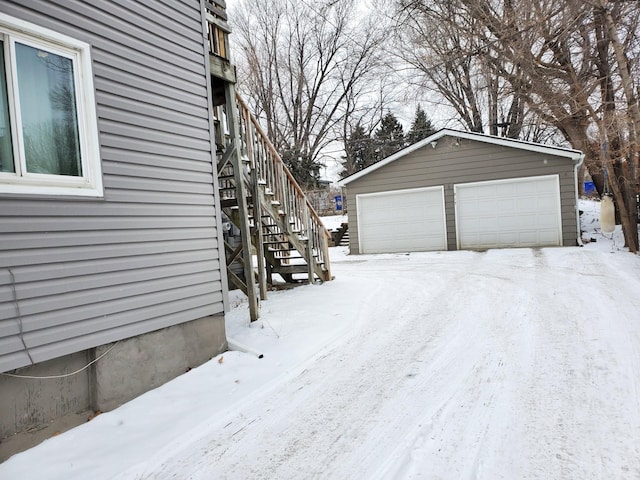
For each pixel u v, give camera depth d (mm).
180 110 4219
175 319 3979
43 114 3049
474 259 10977
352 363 4125
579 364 3611
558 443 2525
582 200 20625
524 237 12977
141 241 3697
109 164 3461
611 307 5234
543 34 11570
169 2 4160
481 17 13609
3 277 2705
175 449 2803
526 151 12812
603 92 11117
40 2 3020
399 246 14578
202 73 4547
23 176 2891
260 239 6609
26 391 2842
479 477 2277
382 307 6203
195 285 4234
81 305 3160
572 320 4863
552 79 12547
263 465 2590
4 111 2834
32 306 2850
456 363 3893
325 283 8219
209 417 3166
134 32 3758
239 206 5508
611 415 2771
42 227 2938
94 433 2996
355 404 3270
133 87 3723
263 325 5281
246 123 6203
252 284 5535
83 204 3227
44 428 2922
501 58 13812
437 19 15820
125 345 3521
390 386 3535
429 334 4805
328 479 2398
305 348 4516
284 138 30766
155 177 3887
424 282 7977
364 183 14961
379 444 2693
